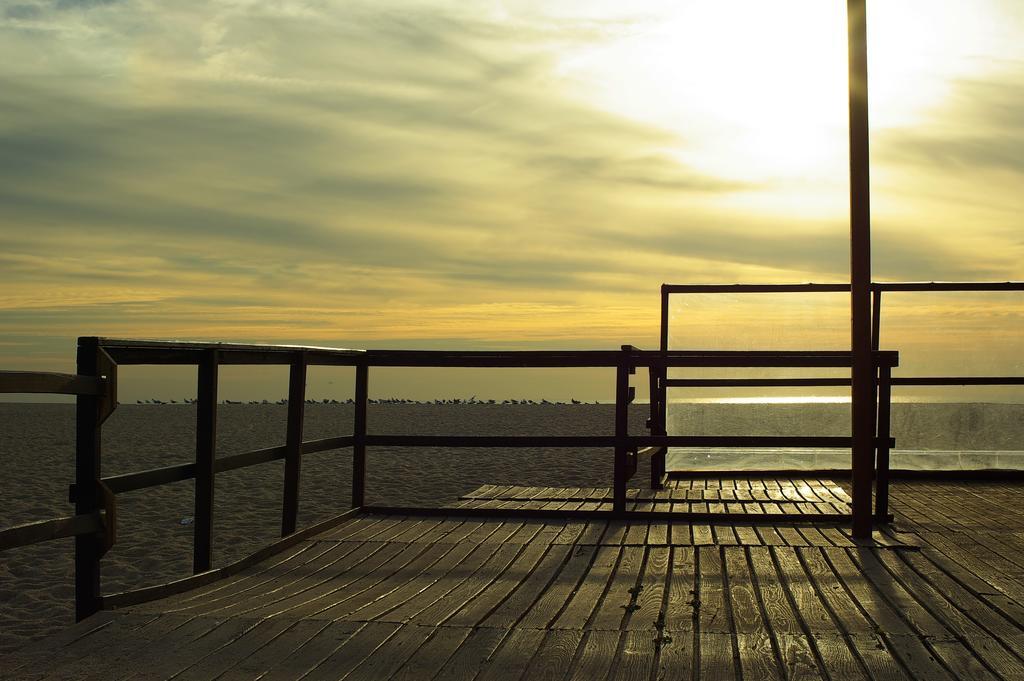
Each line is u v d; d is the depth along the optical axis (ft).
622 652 11.59
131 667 11.01
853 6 18.79
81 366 12.31
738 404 29.73
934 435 29.19
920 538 18.56
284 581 15.60
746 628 12.59
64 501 32.94
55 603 20.33
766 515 20.52
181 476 14.61
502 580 15.56
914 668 10.87
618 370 21.13
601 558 17.16
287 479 18.52
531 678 10.70
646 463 45.50
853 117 18.86
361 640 12.03
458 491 35.70
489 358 21.13
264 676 10.77
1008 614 13.09
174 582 14.35
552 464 44.50
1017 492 25.50
